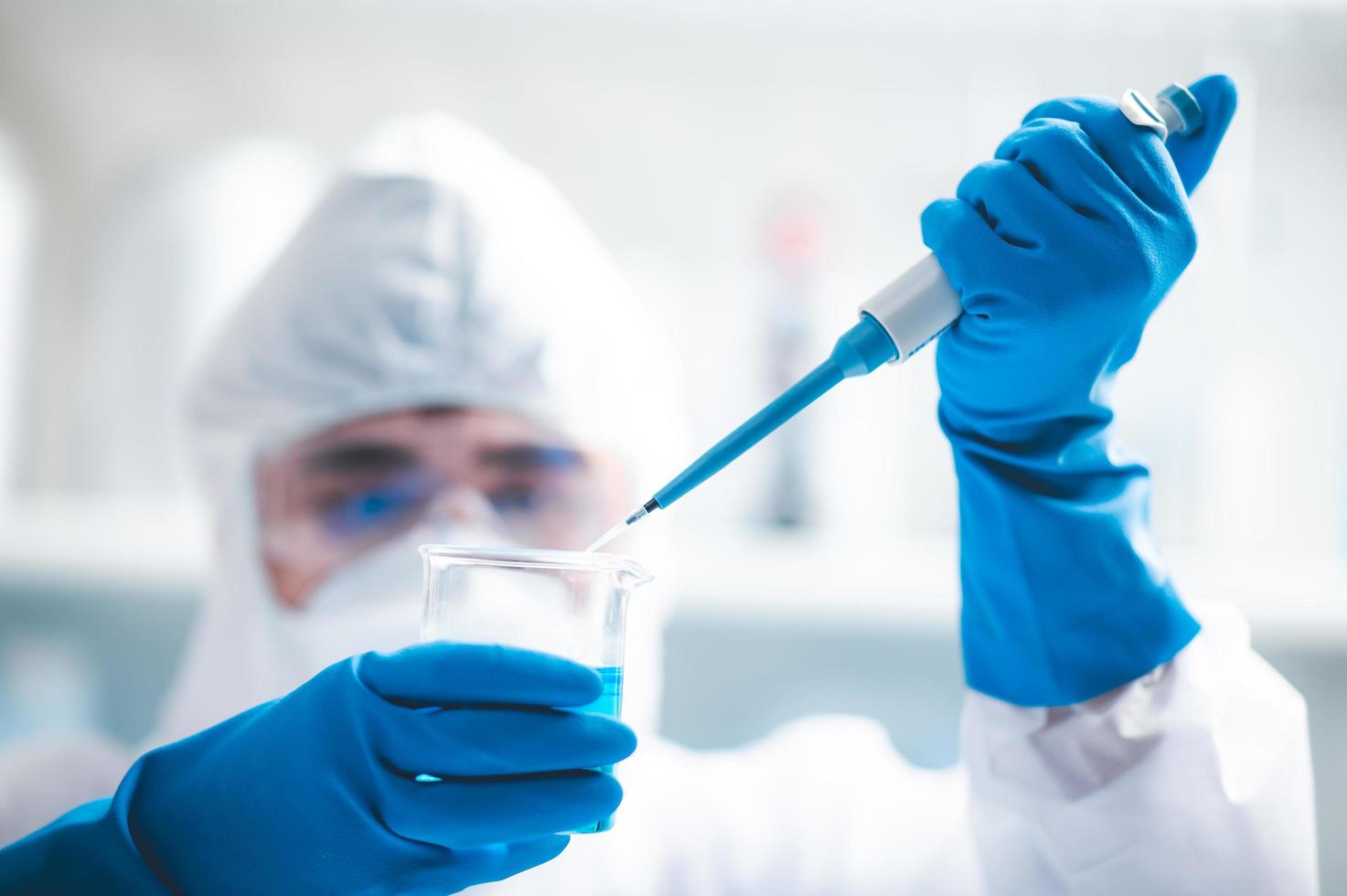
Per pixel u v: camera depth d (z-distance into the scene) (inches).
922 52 66.2
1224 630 29.0
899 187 68.8
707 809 40.1
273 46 68.4
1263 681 28.0
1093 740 26.7
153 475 63.2
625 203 69.5
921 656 56.9
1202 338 62.9
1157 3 60.6
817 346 62.9
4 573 58.1
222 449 42.4
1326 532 63.3
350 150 69.9
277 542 40.8
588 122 69.4
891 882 36.3
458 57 68.7
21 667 57.6
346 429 41.2
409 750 21.1
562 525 41.9
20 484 67.5
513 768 20.8
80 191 69.3
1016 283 23.4
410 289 40.7
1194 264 62.9
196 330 62.4
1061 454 26.2
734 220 69.1
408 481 40.8
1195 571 59.5
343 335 40.7
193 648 43.7
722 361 67.8
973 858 33.4
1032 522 26.3
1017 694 27.5
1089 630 26.5
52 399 68.5
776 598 57.4
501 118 69.6
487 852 23.0
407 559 39.7
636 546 43.9
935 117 68.4
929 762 56.2
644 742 42.2
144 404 62.9
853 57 66.9
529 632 21.1
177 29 67.0
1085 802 26.5
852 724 45.1
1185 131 25.8
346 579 40.0
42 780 41.9
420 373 40.8
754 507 62.7
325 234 41.8
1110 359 26.2
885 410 64.7
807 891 37.1
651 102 69.1
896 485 64.6
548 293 42.0
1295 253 64.7
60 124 69.0
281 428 41.3
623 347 44.1
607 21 65.0
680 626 57.2
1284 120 65.4
